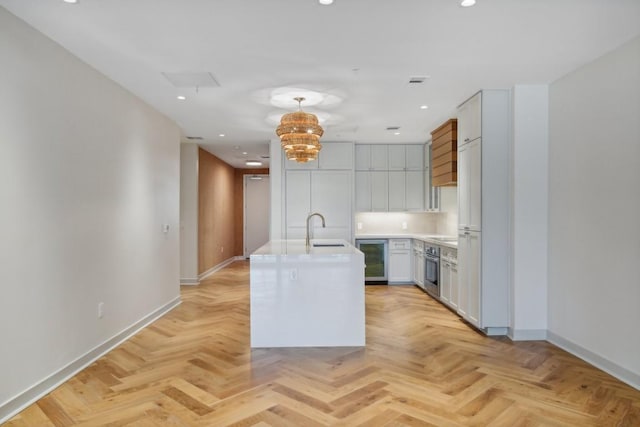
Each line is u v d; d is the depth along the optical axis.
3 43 2.47
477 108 4.16
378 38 2.88
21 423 2.43
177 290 5.61
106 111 3.69
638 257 2.88
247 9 2.47
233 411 2.57
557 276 3.82
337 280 3.81
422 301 5.73
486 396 2.78
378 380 3.05
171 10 2.48
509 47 3.05
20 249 2.61
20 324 2.61
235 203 10.75
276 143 6.76
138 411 2.57
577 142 3.53
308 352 3.66
